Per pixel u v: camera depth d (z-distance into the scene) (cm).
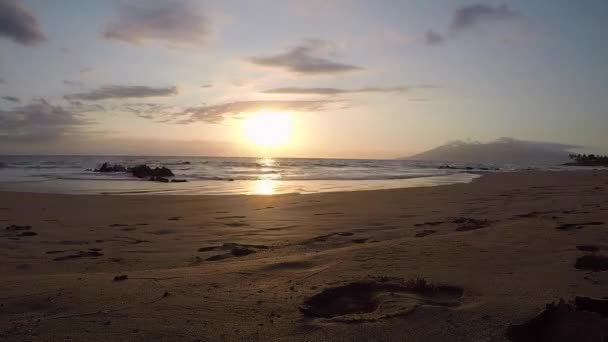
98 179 2844
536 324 317
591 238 614
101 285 453
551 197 1437
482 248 576
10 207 1320
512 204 1261
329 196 1633
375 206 1309
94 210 1280
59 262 632
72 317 358
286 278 470
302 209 1270
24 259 650
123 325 340
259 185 2442
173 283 459
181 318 354
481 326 326
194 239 832
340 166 6519
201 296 411
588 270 462
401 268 491
